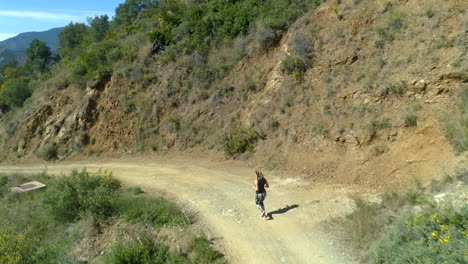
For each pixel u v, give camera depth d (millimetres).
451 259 5535
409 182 10680
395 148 12156
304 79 17141
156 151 21734
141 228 10438
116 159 22234
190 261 8719
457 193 8164
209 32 24875
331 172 13125
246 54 21484
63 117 26422
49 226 11641
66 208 11641
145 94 24406
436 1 14266
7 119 31438
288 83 17578
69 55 39375
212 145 19219
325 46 17062
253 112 18406
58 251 10172
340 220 9602
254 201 11852
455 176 9148
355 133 13375
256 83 19547
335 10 17750
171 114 22641
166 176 16469
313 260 7977
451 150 10398
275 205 11297
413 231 6902
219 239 9547
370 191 11125
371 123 13031
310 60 17234
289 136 15922
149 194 13766
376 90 13742
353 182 12062
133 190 14180
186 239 9617
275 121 16906
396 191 10367
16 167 23953
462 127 10414
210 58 23297
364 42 15688
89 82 26391
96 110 25438
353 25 16562
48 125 26750
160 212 11211
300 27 18844
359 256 7617
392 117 12773
